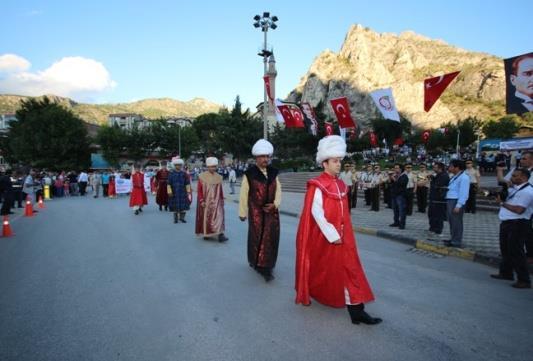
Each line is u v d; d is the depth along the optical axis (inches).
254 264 204.1
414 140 2596.0
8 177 503.8
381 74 4658.0
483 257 250.4
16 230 391.5
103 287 194.5
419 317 154.7
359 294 141.0
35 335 139.5
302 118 792.3
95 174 899.4
